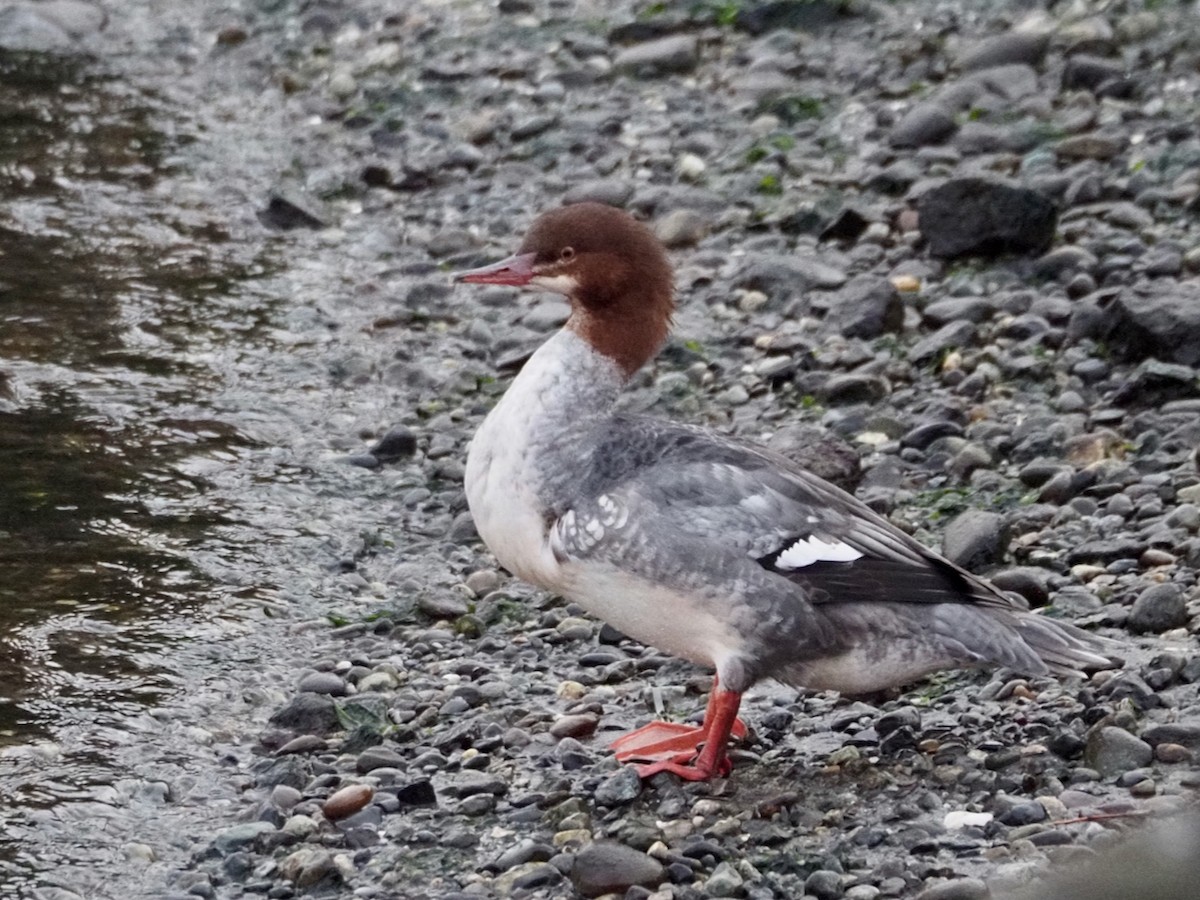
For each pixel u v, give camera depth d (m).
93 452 12.95
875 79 18.55
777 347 14.04
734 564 8.73
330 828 8.74
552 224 9.91
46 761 9.38
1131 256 14.59
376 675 10.28
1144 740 8.84
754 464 9.16
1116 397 12.66
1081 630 9.19
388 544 12.02
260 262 16.20
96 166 17.94
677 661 10.45
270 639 10.77
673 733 9.40
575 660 10.51
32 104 19.23
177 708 9.97
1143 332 12.98
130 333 14.81
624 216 9.98
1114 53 18.22
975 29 19.31
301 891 8.25
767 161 17.17
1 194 17.25
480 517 9.51
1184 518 10.98
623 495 8.92
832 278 14.86
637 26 19.98
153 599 11.11
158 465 12.83
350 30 20.83
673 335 14.32
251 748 9.62
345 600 11.30
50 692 10.04
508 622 10.98
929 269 14.95
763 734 9.54
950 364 13.45
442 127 18.52
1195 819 7.54
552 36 20.23
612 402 9.80
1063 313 13.91
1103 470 11.76
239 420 13.55
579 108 18.62
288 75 19.84
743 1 20.09
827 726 9.57
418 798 8.92
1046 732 9.16
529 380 9.62
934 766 8.96
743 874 8.09
